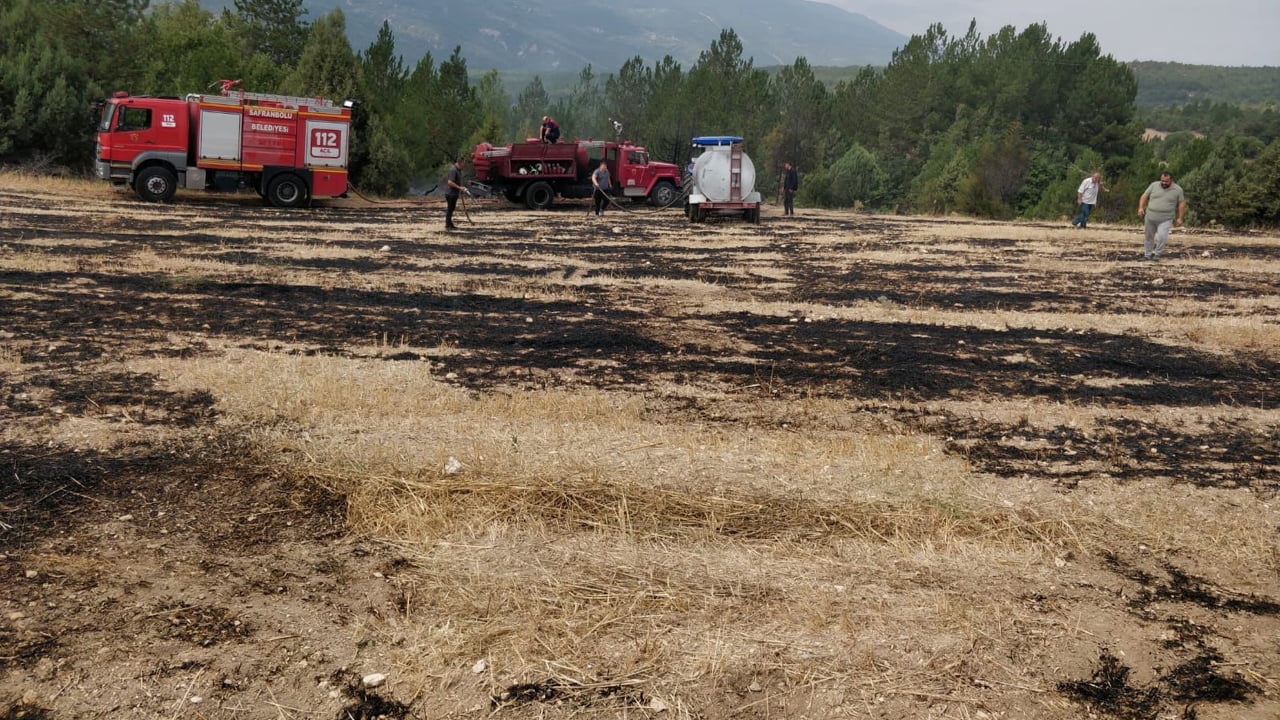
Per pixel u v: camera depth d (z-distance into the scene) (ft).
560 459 19.54
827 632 13.34
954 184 180.55
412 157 127.24
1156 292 46.85
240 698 11.48
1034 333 35.70
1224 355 32.58
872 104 254.27
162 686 11.61
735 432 21.97
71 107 103.14
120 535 15.49
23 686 11.49
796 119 209.87
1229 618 14.32
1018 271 54.13
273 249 53.36
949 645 13.14
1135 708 12.03
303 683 11.81
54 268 41.57
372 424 21.31
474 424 21.62
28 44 106.93
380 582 14.30
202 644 12.49
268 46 165.27
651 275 48.98
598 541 15.97
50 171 102.78
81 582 13.92
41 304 33.60
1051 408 25.09
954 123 243.60
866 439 21.75
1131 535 17.12
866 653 12.84
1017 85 250.98
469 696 11.69
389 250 55.57
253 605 13.51
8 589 13.61
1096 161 197.26
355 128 112.47
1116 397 26.45
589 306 38.83
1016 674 12.59
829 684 12.16
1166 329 36.94
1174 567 15.96
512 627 13.15
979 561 15.85
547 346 30.55
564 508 17.20
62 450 18.99
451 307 37.32
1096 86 251.39
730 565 15.30
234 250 51.96
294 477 18.06
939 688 12.19
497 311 36.88
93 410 21.45
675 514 17.16
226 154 86.43
